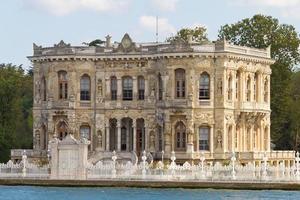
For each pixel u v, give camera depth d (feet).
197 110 558.97
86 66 582.76
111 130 584.81
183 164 515.50
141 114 575.38
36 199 426.92
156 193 446.19
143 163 477.77
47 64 587.27
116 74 579.89
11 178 486.38
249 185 457.27
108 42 597.11
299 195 432.66
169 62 561.43
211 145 558.15
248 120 585.22
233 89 568.00
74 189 469.57
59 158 483.10
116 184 473.67
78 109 583.17
